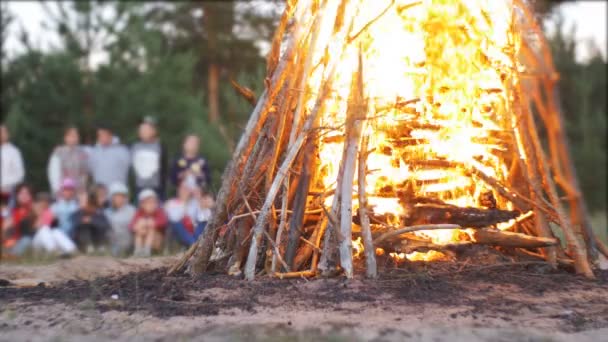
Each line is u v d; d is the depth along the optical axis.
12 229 10.69
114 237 10.32
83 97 20.25
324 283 4.92
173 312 4.39
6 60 20.92
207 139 17.20
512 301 4.59
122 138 19.64
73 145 11.48
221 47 28.27
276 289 4.83
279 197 5.47
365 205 5.16
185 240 9.69
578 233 5.76
